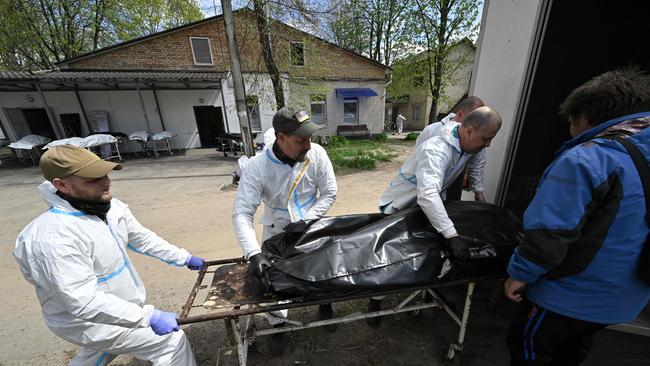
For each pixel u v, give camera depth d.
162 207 5.27
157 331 1.34
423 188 1.57
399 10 14.76
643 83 1.00
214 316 1.33
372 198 5.47
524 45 2.07
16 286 2.94
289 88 10.62
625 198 0.98
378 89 15.50
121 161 10.34
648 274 1.03
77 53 14.14
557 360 1.52
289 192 1.82
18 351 2.12
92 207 1.33
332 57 14.10
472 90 2.76
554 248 1.06
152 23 15.14
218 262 1.84
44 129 11.24
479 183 2.35
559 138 2.28
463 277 1.50
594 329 1.28
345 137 15.54
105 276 1.39
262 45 7.90
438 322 2.29
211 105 12.49
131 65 11.40
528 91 2.10
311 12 7.39
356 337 2.16
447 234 1.51
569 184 1.03
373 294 1.38
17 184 7.45
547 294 1.23
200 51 11.96
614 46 2.07
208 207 5.18
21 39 12.74
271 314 1.89
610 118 1.07
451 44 12.76
